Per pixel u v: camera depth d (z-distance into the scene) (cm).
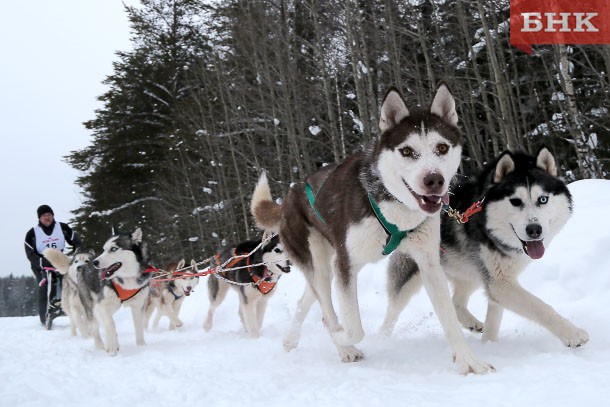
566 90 1204
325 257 412
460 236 413
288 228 434
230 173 2077
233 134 1959
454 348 326
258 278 595
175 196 2314
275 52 1672
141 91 2658
